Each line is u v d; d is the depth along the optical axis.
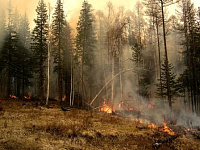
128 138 9.36
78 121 12.51
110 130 10.55
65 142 7.93
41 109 18.42
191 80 22.94
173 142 9.09
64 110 18.55
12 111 15.67
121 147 8.02
